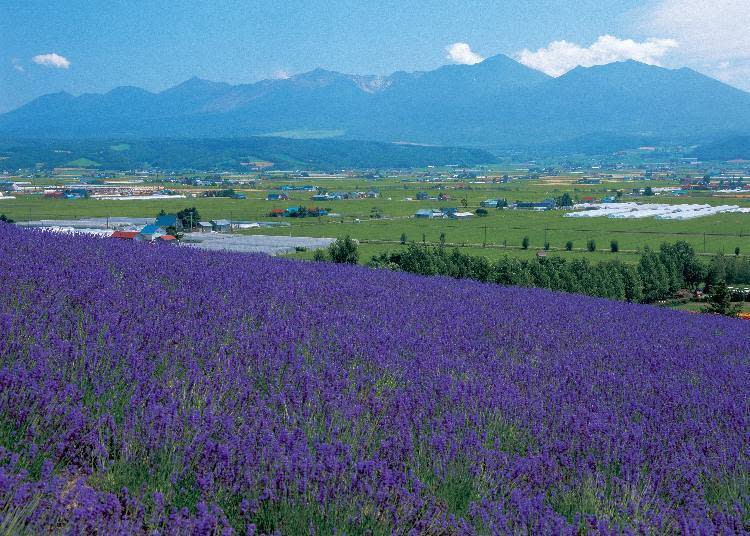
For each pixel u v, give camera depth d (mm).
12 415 4648
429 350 8969
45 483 3861
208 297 9492
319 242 113688
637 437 6434
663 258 75750
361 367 7523
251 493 4465
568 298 20328
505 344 10406
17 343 5828
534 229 151500
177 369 6391
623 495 5352
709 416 7809
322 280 13859
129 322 7453
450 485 5191
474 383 7457
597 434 6398
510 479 5352
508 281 47438
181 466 4602
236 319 8547
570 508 5172
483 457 5562
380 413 6230
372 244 119938
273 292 11016
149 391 5609
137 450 4703
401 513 4555
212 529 3855
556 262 55562
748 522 5199
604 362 10234
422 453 5527
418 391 6977
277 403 5977
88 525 3697
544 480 5480
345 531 4383
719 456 6328
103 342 6613
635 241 129000
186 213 143875
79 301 8070
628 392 8414
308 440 5406
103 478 4469
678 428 7090
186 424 5113
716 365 11336
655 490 5570
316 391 6348
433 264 45000
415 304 12789
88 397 5441
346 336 8555
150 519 3898
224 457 4625
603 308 18250
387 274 18391
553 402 7523
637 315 18094
